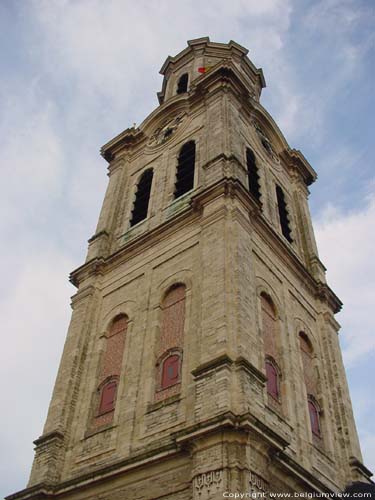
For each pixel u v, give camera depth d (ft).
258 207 91.30
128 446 69.67
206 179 97.60
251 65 162.61
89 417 80.28
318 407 85.61
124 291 94.84
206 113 117.70
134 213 114.93
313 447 76.23
